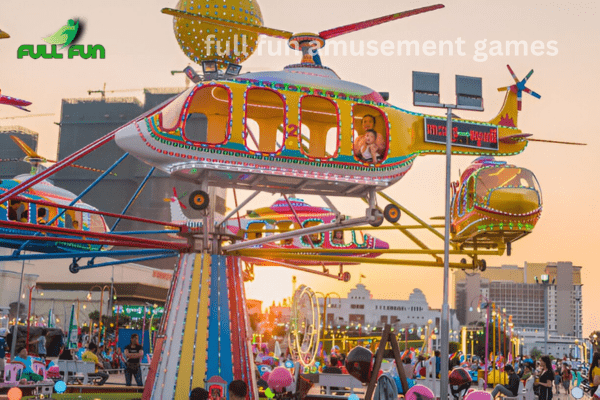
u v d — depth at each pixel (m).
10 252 76.31
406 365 24.92
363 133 18.20
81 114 149.75
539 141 20.27
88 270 92.75
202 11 19.77
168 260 131.88
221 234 18.02
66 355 27.12
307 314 23.16
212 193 18.09
